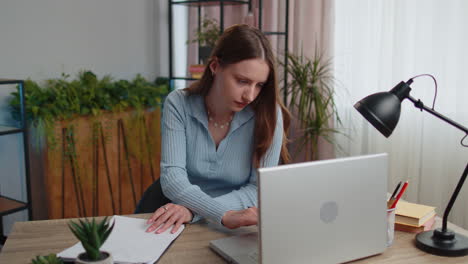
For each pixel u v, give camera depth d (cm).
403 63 292
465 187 274
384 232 122
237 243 127
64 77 305
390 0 296
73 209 295
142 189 330
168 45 363
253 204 157
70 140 286
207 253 124
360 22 312
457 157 276
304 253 109
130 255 119
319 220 110
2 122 283
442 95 276
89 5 313
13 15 279
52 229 137
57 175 285
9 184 289
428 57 281
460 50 267
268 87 161
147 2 345
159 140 334
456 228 145
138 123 319
